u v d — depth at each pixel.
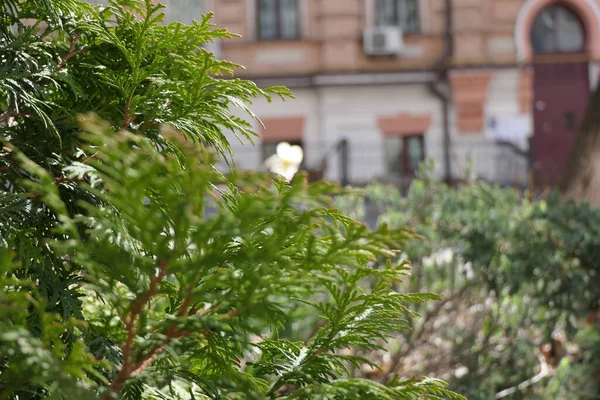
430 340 3.34
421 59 15.65
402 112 15.63
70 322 0.77
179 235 0.76
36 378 0.73
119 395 0.92
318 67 15.55
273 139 15.51
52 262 1.01
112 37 1.03
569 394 3.11
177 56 1.06
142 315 0.81
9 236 0.94
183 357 1.02
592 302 3.32
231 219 0.75
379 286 0.96
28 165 0.74
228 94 1.08
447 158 15.55
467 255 3.31
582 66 15.81
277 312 0.84
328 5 15.45
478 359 3.23
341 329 1.00
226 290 0.91
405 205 3.71
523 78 15.56
